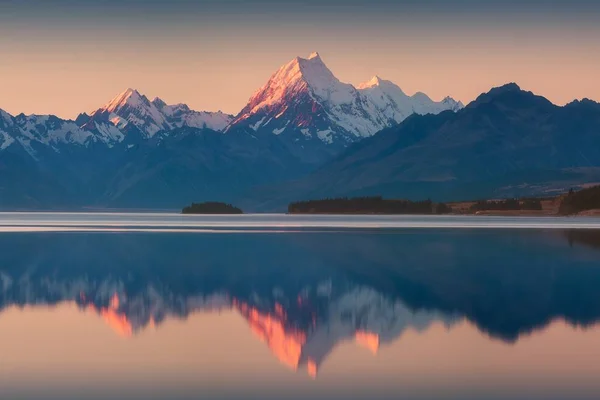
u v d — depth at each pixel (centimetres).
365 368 5869
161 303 8750
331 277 11081
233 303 8775
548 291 9594
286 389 5341
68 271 11762
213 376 5656
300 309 8369
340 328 7344
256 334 7075
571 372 5697
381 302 8812
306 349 6469
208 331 7200
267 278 10969
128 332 7138
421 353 6316
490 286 10094
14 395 5178
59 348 6462
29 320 7688
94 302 8800
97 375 5656
